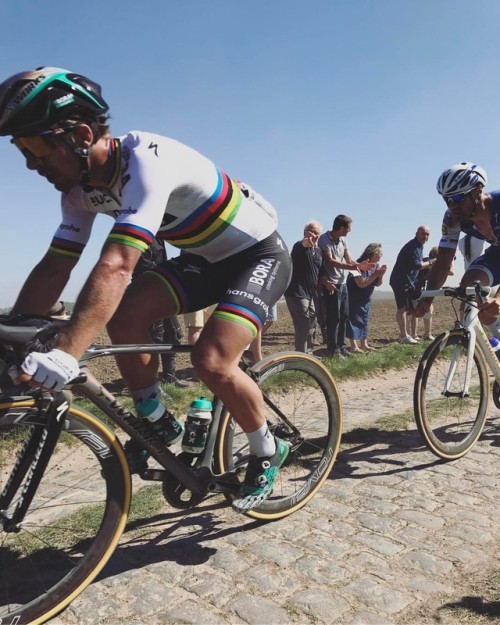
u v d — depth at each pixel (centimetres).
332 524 263
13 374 169
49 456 197
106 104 191
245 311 223
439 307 1723
